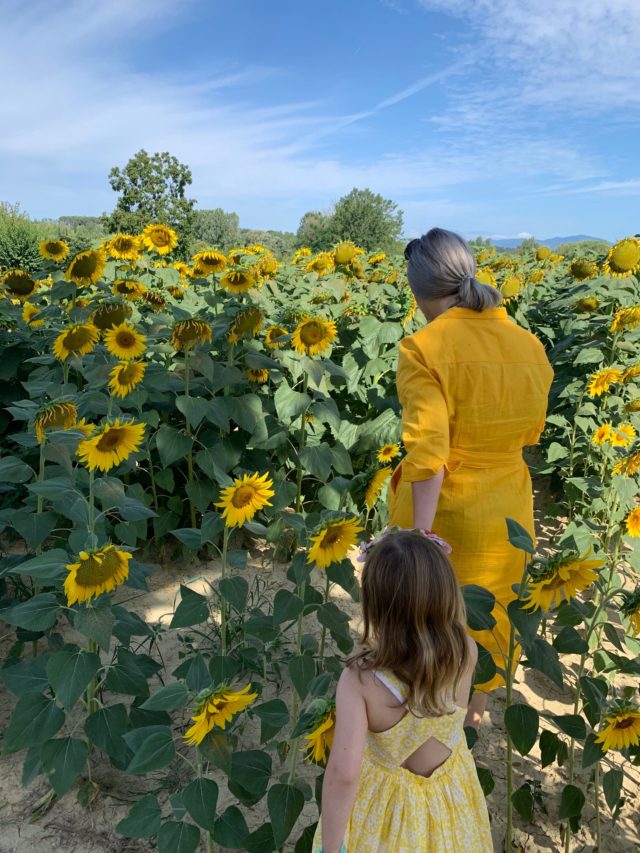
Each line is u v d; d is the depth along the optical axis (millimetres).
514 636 2414
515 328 2479
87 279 4375
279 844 2150
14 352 4715
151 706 1982
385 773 1737
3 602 3262
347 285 5957
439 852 1705
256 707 2312
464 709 1780
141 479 4469
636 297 5516
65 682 2268
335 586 4418
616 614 4074
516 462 2574
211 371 3852
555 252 12438
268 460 4469
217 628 3172
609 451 4574
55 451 2537
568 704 3463
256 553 4605
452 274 2453
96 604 2285
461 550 2523
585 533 3875
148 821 2146
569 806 2422
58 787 2322
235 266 4863
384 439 4555
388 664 1667
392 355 5000
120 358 3447
